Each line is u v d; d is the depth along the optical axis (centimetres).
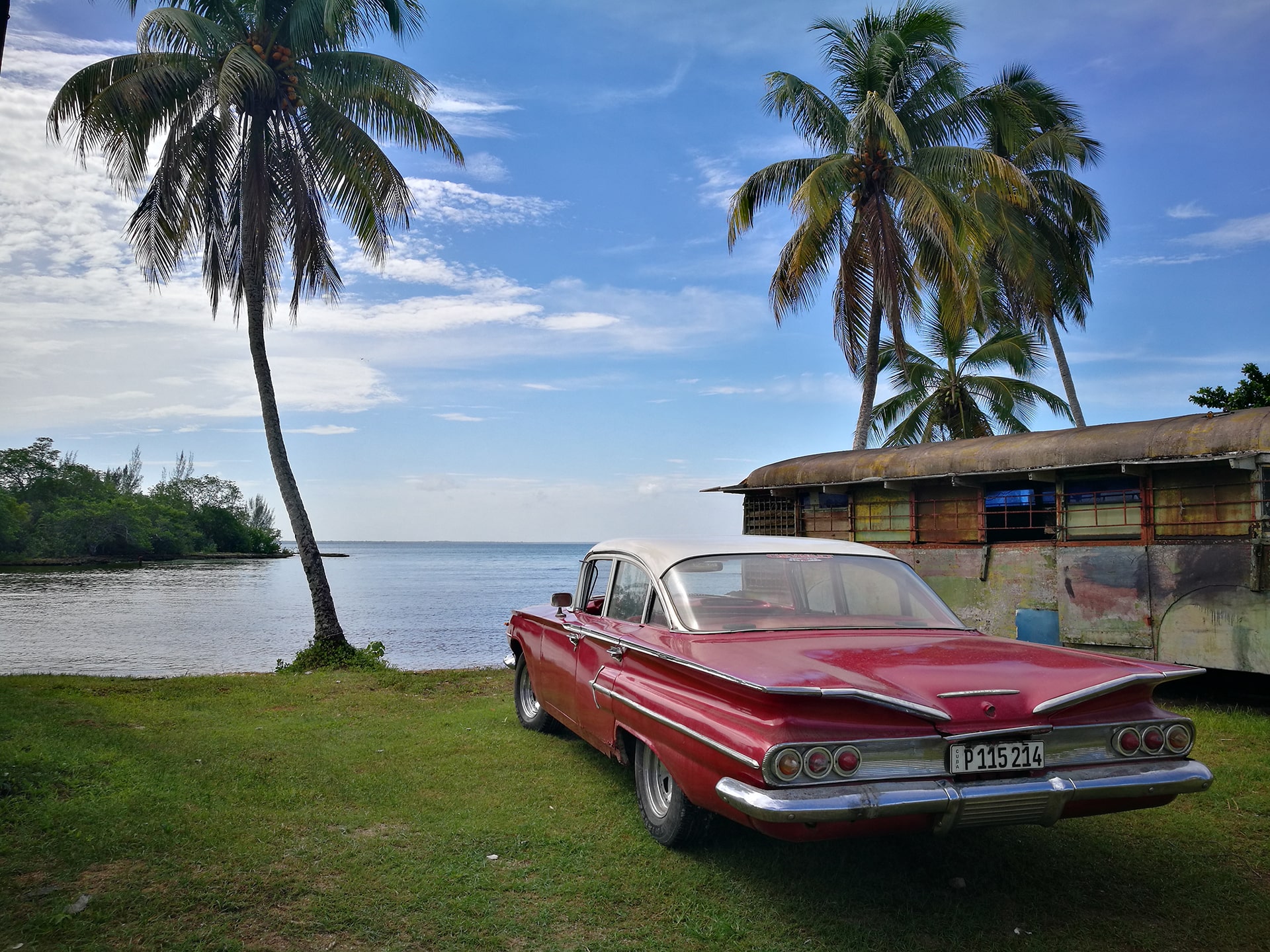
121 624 2798
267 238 1325
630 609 492
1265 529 745
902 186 1565
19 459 10300
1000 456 959
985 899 360
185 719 732
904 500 1091
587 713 510
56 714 707
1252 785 514
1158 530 831
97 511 9812
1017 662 364
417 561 14938
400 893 362
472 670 1102
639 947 319
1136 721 337
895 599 458
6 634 2478
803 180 1747
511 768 567
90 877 370
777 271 1783
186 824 436
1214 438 781
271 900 353
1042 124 2177
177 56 1258
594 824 452
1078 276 2138
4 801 456
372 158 1327
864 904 356
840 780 304
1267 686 817
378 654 1302
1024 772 321
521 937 327
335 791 507
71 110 1228
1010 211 1902
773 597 450
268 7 1323
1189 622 791
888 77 1675
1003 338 2286
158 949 309
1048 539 989
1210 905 354
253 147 1285
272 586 5562
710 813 395
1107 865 396
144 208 1238
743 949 318
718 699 351
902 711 312
